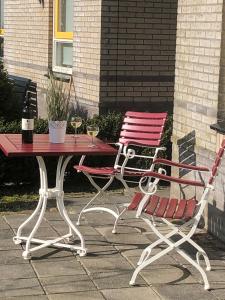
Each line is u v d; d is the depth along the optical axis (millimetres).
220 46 5480
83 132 7172
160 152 7305
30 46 10258
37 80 10023
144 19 7953
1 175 6895
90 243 5301
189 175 6008
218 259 5035
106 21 7801
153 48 8047
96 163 7191
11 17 11031
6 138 5312
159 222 5836
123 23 7875
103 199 6656
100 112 7938
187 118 6062
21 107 8555
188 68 6020
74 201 6562
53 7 9414
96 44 7926
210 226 5613
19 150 4828
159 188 7148
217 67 5523
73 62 8617
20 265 4816
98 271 4738
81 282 4543
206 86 5707
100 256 5027
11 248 5137
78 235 5090
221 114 5547
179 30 6168
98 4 7809
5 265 4809
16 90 9227
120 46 7906
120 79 7965
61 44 9289
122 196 6785
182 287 4500
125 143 6016
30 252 4953
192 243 4742
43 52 9727
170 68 8141
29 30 10258
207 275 4703
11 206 6324
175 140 6289
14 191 6867
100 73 7879
